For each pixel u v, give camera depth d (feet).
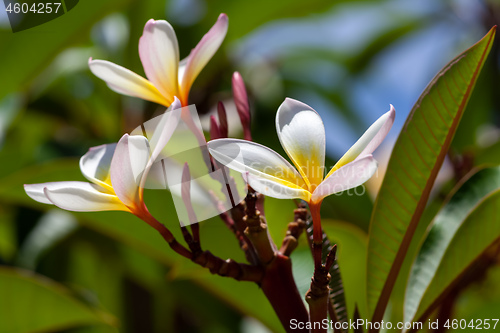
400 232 2.16
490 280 2.54
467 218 2.22
